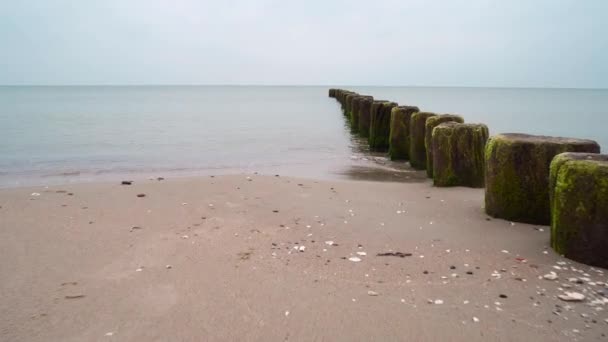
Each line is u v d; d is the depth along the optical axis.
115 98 66.94
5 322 3.40
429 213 6.37
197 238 5.36
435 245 5.00
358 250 4.91
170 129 21.89
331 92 72.38
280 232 5.59
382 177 10.23
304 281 4.09
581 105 48.66
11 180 9.93
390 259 4.62
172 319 3.44
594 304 3.54
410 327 3.29
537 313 3.44
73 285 4.04
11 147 15.12
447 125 8.31
